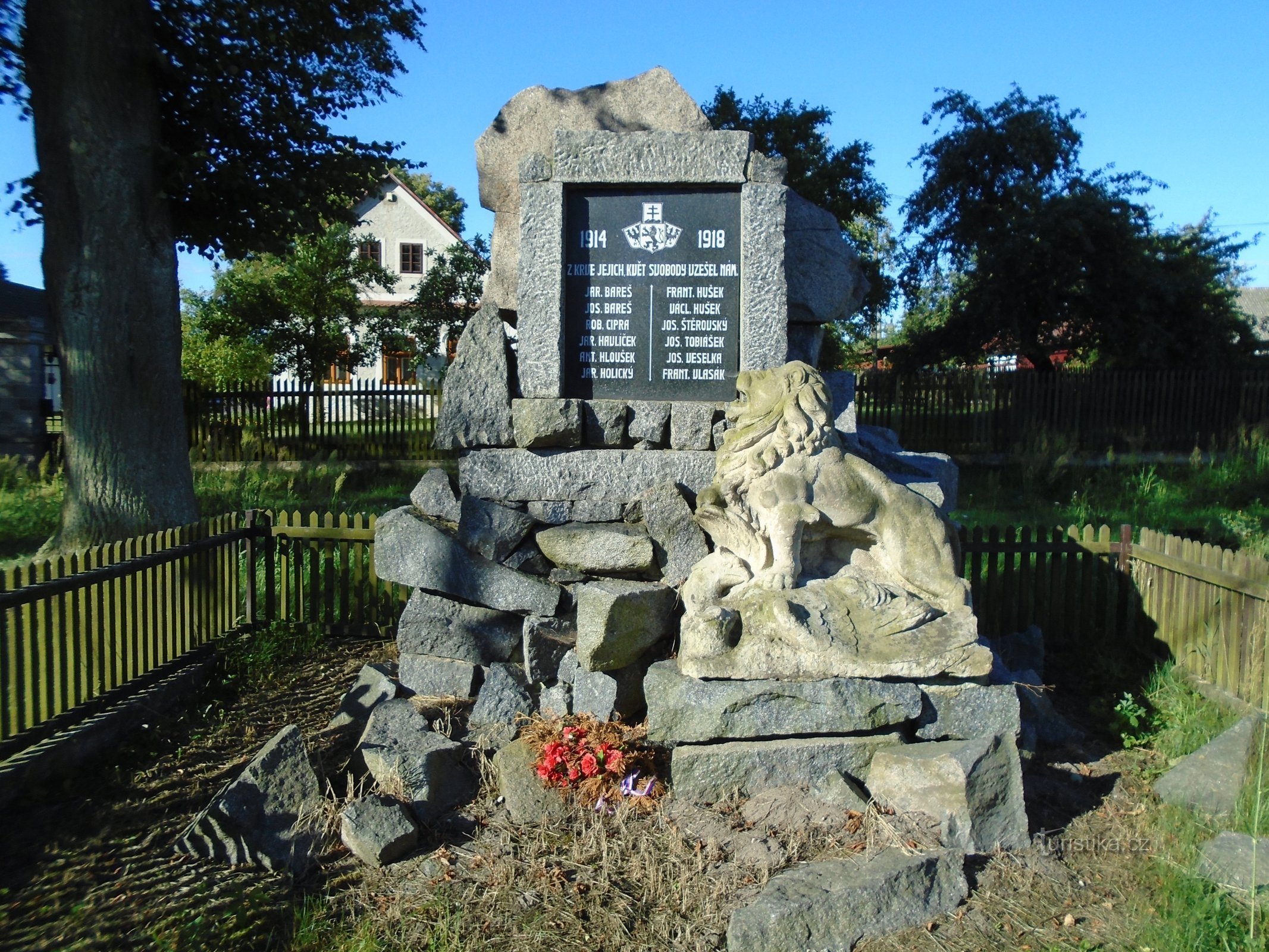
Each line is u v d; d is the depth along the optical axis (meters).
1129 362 18.28
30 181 10.66
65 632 4.55
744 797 3.86
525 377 5.00
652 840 3.68
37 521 10.71
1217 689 5.31
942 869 3.34
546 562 5.00
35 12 8.50
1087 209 17.41
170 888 3.45
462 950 3.15
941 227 19.98
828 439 4.34
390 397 16.27
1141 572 6.28
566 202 5.05
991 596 6.59
